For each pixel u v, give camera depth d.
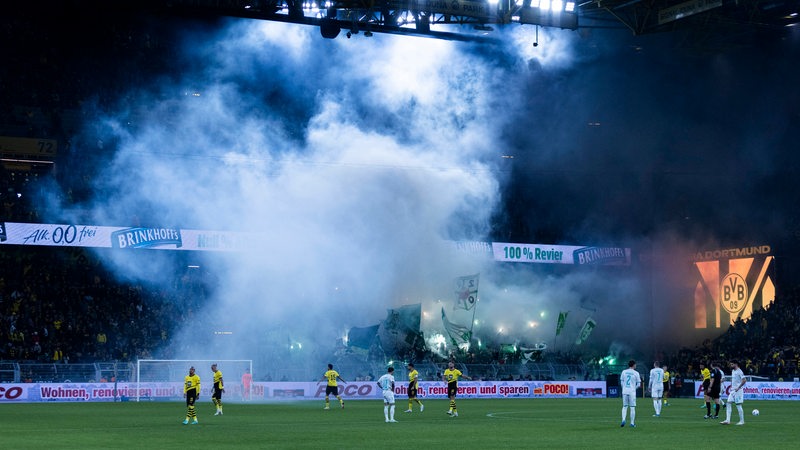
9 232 52.06
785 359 58.00
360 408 40.19
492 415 34.91
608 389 58.53
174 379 51.38
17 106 62.03
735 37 54.91
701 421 30.81
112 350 54.44
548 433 24.72
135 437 23.31
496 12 42.34
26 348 51.41
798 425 28.55
